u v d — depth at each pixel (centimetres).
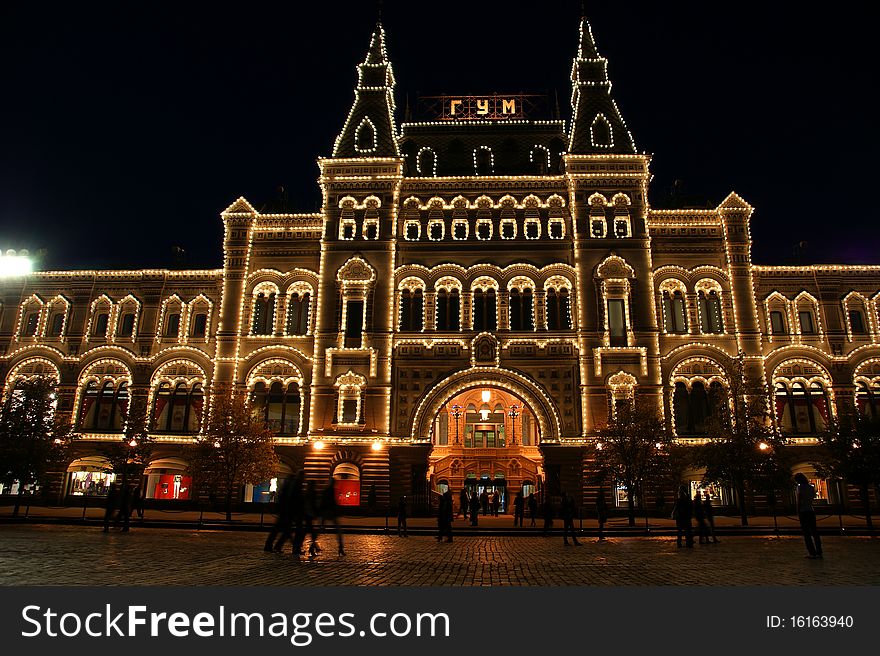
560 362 4916
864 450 3838
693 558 2161
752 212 5231
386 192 5294
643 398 4812
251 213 5362
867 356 5075
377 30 5866
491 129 5831
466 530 3528
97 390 5234
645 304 4991
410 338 5016
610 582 1555
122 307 5366
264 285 5262
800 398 5031
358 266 5119
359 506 4700
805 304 5188
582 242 5103
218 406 4462
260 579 1532
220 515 4506
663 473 4138
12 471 4016
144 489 5022
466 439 6444
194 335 5278
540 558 2164
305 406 4972
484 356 4919
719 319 5097
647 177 5244
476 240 5206
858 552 2366
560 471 4734
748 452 4066
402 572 1727
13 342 5316
